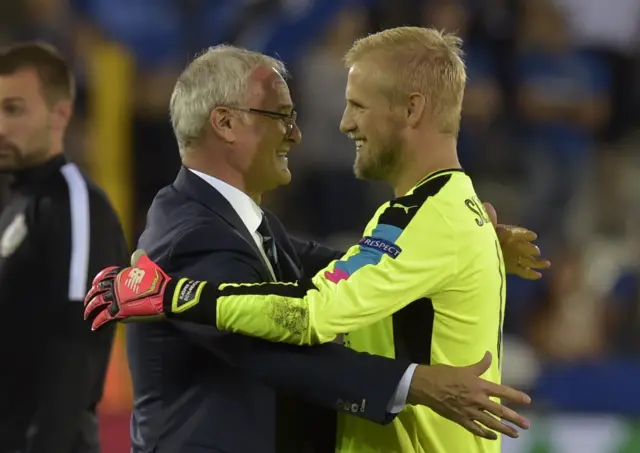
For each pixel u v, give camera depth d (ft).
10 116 39.34
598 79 87.20
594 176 83.76
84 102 73.56
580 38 87.71
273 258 32.86
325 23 81.00
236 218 31.65
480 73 83.71
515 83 84.48
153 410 31.50
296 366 28.86
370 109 31.04
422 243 29.22
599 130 86.28
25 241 37.88
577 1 87.56
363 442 31.24
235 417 30.53
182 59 82.02
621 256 78.95
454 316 30.35
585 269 78.02
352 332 31.14
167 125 77.20
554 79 85.46
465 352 30.68
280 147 32.91
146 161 76.43
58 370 36.73
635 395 64.44
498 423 28.35
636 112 87.35
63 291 37.11
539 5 85.66
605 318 75.61
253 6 82.43
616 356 72.08
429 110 30.94
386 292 28.63
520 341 73.41
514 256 35.86
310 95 77.36
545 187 82.53
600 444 59.88
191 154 32.60
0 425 37.11
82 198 38.70
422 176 31.09
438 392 28.40
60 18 77.00
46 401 36.58
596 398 64.69
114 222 39.55
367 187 76.48
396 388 28.60
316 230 75.87
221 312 28.09
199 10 83.46
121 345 62.28
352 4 81.56
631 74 87.92
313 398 29.14
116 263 39.11
